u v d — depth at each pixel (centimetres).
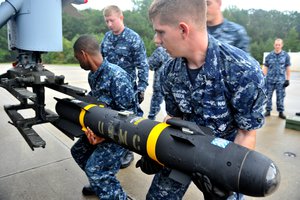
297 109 707
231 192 121
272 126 518
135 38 341
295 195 269
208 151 118
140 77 350
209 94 131
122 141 154
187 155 123
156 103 466
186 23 115
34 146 169
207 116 137
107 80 211
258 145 407
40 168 318
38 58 200
